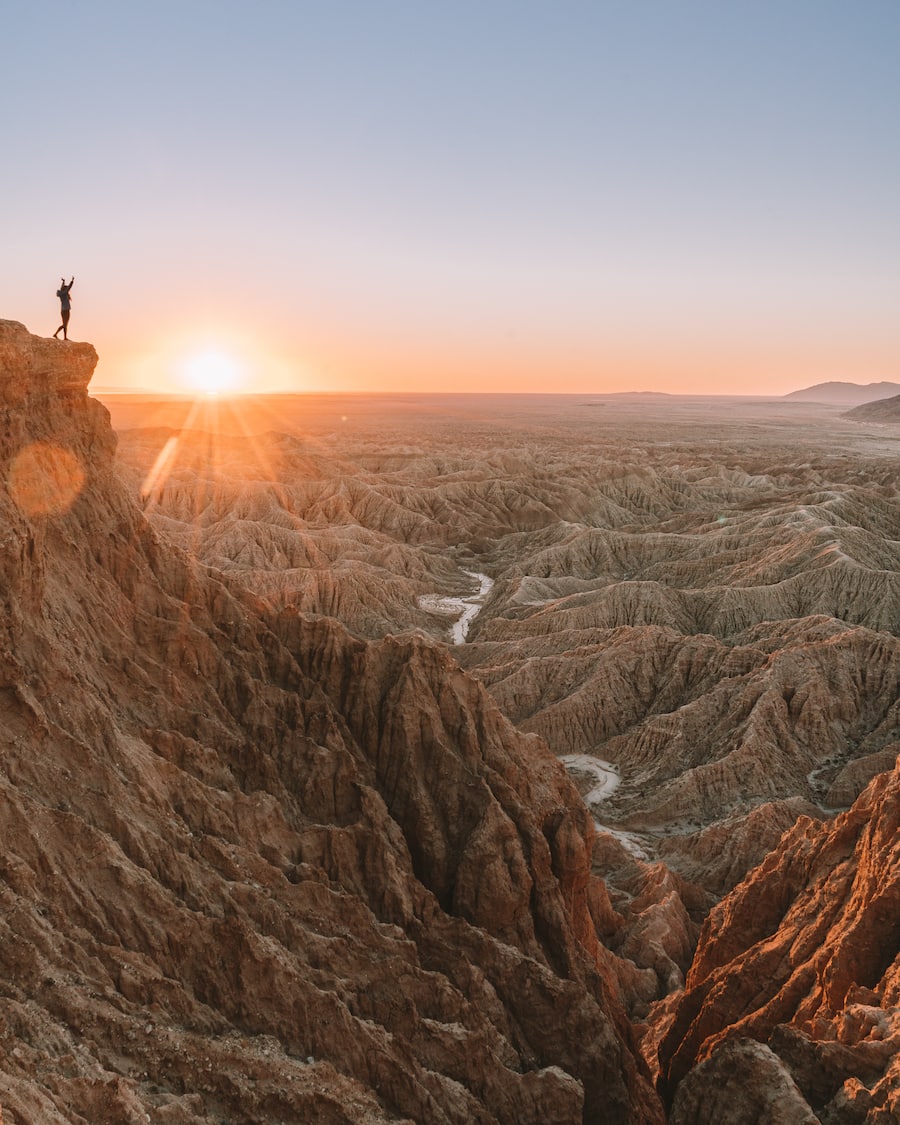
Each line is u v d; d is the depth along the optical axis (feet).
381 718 117.29
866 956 91.71
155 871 79.36
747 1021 100.27
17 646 82.07
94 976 66.95
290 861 97.40
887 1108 67.92
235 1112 65.36
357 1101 71.92
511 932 104.99
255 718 111.55
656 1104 102.53
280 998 76.74
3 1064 52.95
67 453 109.40
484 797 110.32
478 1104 80.84
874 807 111.24
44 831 72.59
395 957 89.86
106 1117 55.11
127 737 91.35
